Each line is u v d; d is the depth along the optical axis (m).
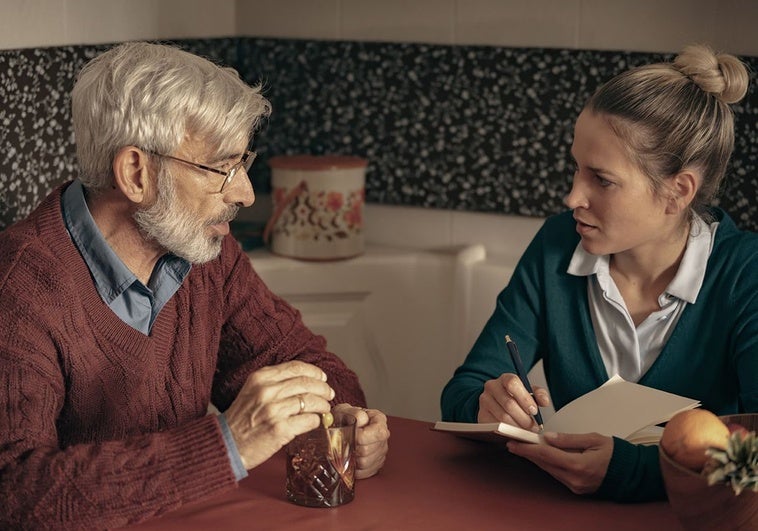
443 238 2.75
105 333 1.53
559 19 2.52
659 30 2.43
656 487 1.42
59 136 2.26
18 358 1.40
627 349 1.77
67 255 1.50
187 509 1.37
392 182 2.77
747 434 1.22
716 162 1.65
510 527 1.33
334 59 2.75
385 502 1.40
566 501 1.41
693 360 1.72
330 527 1.32
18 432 1.36
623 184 1.62
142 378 1.57
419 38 2.67
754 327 1.66
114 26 2.41
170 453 1.34
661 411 1.53
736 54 2.36
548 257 1.85
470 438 1.59
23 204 2.16
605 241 1.68
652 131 1.59
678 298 1.73
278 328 1.81
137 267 1.58
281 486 1.45
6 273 1.45
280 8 2.79
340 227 2.62
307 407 1.37
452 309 2.63
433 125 2.70
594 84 2.51
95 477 1.32
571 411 1.59
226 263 1.78
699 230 1.73
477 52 2.61
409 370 2.70
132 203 1.51
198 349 1.67
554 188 2.60
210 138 1.47
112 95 1.46
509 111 2.61
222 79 1.51
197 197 1.50
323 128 2.81
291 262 2.62
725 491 1.18
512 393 1.57
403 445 1.60
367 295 2.67
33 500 1.32
